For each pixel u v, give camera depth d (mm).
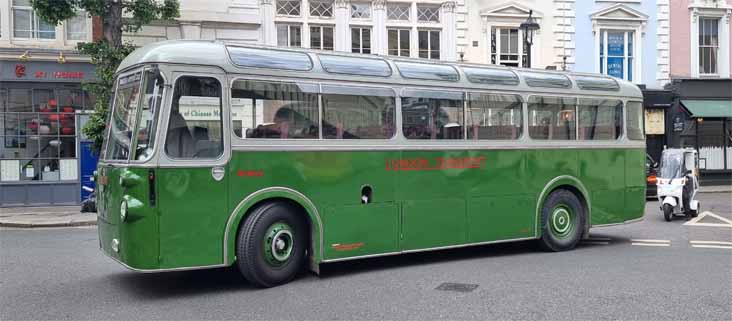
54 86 18188
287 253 7879
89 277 8445
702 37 25297
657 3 24531
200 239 7223
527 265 9148
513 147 9914
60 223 14609
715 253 10148
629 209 11367
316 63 8180
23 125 18000
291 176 7852
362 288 7680
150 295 7445
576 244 10758
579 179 10703
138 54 7539
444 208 9195
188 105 7195
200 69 7262
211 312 6652
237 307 6848
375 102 8594
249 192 7547
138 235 6922
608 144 11086
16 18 17938
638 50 24391
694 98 24672
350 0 21312
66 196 18234
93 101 18453
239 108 7523
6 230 13828
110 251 7492
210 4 19703
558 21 23406
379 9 21547
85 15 18359
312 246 8055
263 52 7852
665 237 12102
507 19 22891
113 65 15062
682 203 14805
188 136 7191
